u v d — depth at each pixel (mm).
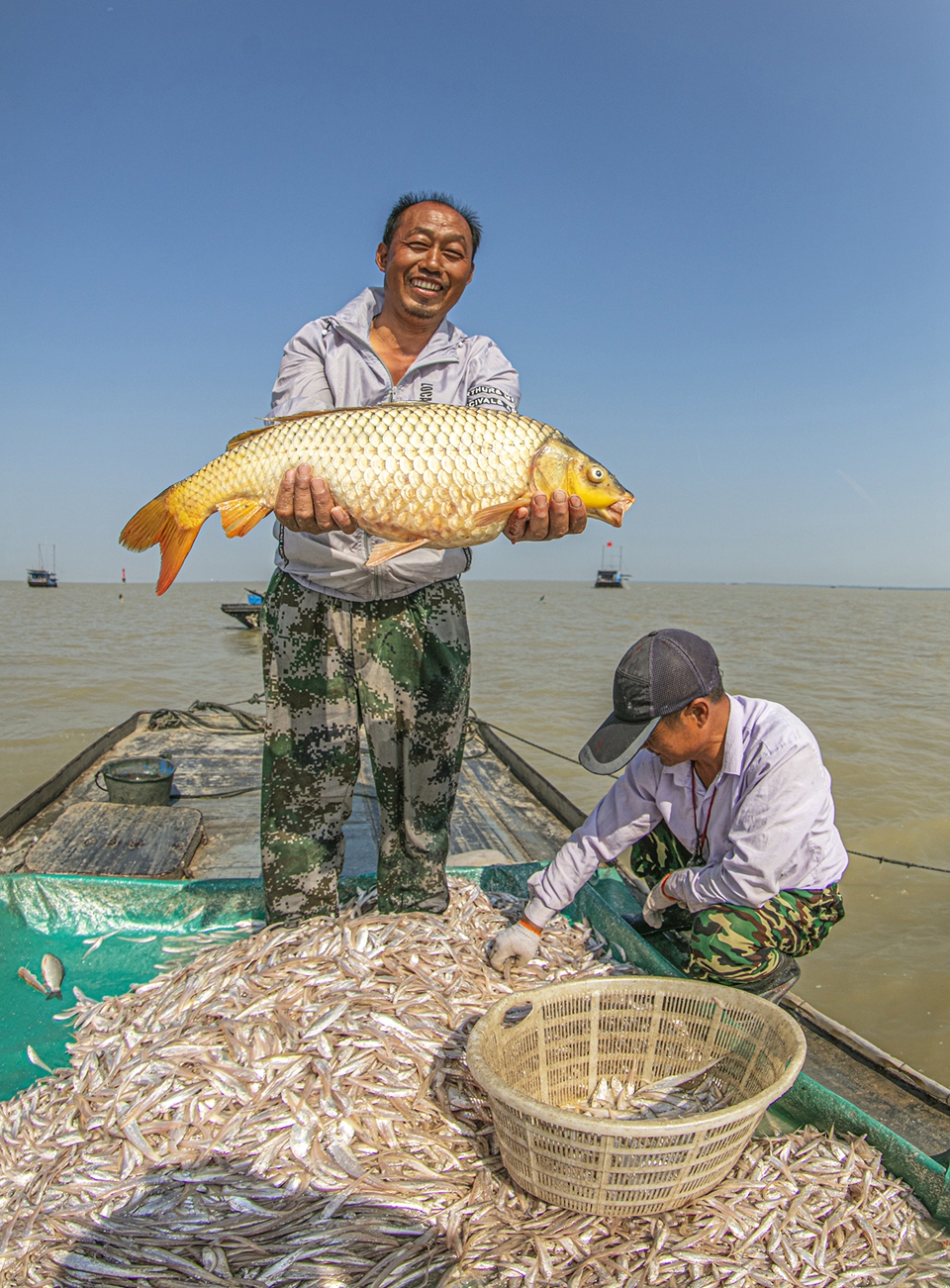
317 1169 2297
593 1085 2793
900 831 8422
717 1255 2100
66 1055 3072
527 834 5594
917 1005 5195
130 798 5754
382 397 3270
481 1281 2012
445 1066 2666
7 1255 2100
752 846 2980
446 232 3008
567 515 2686
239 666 21094
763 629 40625
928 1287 2070
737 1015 2672
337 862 3557
